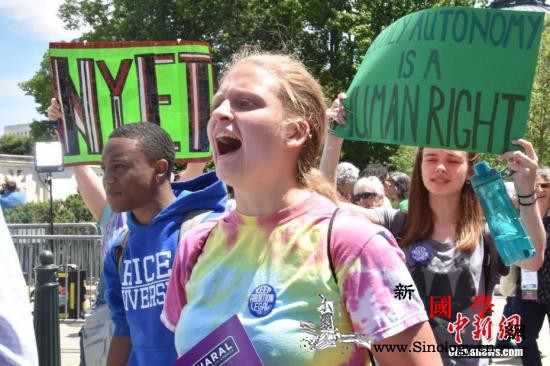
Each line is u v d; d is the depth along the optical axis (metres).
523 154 2.23
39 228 11.00
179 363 1.62
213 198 2.60
